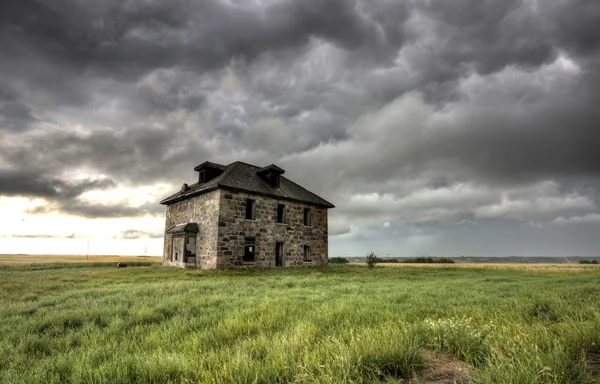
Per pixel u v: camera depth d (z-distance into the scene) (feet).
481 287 39.32
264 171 92.53
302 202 94.38
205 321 19.15
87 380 10.14
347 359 9.77
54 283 46.11
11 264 100.48
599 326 12.34
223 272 66.44
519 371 8.28
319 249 97.55
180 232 80.53
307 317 18.94
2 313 23.25
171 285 40.47
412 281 52.75
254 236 80.43
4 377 10.89
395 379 9.26
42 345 15.35
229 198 76.64
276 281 48.14
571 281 48.32
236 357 11.02
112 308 23.90
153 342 14.97
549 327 13.80
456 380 9.24
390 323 15.99
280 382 9.32
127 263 111.34
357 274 71.97
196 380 9.89
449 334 13.07
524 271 88.63
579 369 8.68
